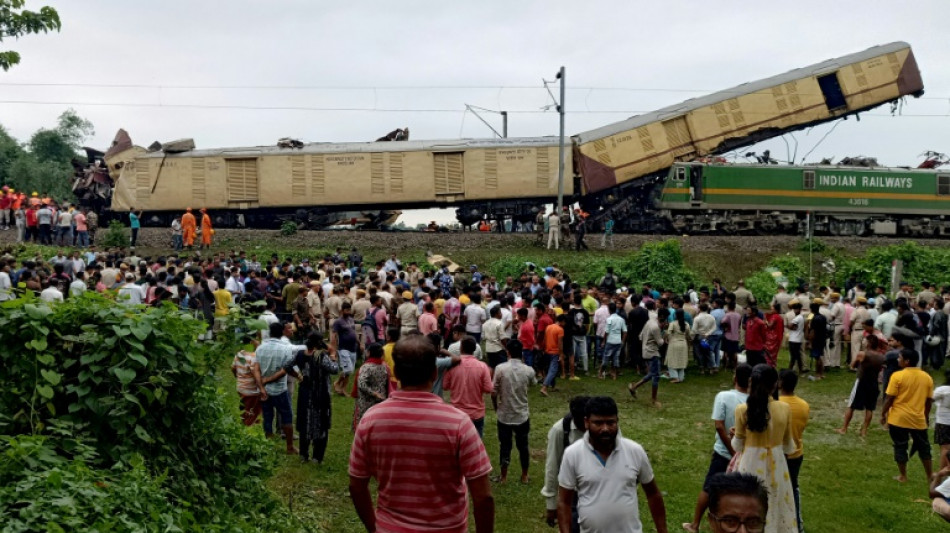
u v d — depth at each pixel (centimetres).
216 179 3347
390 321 1605
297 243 3116
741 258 3139
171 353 547
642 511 848
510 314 1520
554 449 608
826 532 809
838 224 3553
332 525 766
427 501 378
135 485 455
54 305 532
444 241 3212
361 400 925
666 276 2600
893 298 2186
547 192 3388
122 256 2245
